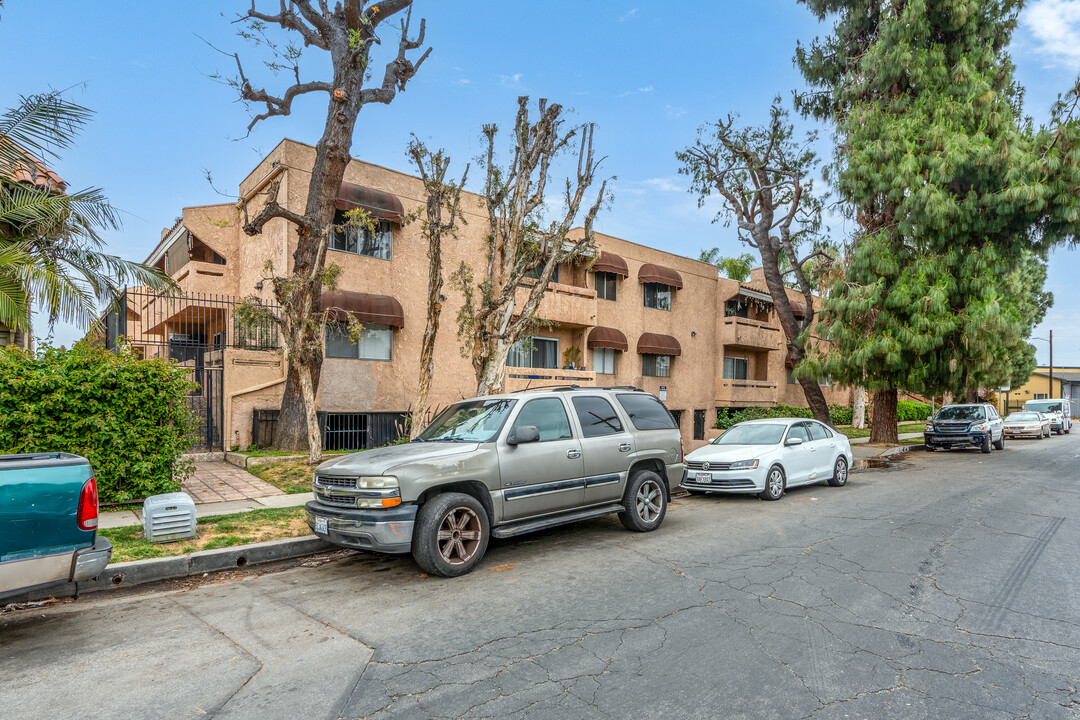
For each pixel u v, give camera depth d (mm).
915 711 3391
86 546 4262
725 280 29016
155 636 4586
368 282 16328
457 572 6039
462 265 13242
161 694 3637
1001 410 54625
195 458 13039
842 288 19531
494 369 12633
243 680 3812
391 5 13562
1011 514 9219
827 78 22344
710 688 3646
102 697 3604
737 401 27672
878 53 19484
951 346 19312
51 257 8820
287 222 15219
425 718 3324
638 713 3355
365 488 5891
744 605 5105
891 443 22391
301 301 11906
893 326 18375
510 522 6641
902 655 4125
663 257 26109
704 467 10930
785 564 6379
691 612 4941
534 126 12727
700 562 6488
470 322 12695
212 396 14234
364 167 16672
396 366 16859
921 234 18438
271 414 14711
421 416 11719
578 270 22875
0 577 3898
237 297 15359
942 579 5852
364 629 4672
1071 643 4352
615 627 4625
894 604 5145
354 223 12859
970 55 19406
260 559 6789
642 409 8438
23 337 11680
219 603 5383
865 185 18938
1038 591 5508
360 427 16219
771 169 22156
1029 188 16562
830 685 3691
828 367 19609
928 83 19172
